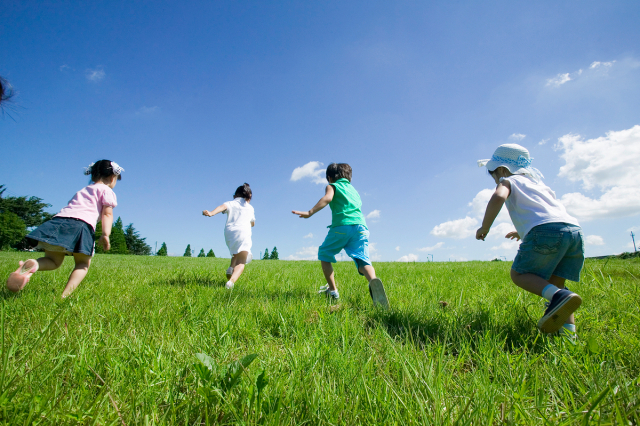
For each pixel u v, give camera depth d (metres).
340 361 1.66
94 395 1.31
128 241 73.44
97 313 2.53
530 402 1.32
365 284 5.34
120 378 1.44
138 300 3.18
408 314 2.77
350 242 4.05
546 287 2.26
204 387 1.17
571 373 1.53
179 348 1.85
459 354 1.84
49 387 1.31
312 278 6.16
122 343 1.82
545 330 2.08
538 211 2.45
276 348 2.05
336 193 4.19
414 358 1.72
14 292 3.18
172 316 2.53
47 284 4.18
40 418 1.08
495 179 2.97
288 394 1.29
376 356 1.78
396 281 6.03
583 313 2.68
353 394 1.34
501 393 1.34
